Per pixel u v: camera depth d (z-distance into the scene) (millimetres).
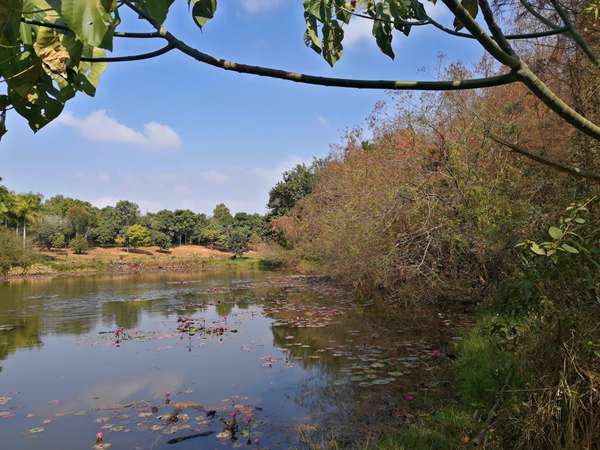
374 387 5203
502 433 2865
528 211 5230
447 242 8859
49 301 14641
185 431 4312
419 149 9523
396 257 9141
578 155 3865
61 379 6176
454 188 8234
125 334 8977
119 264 36562
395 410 4484
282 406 4863
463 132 8305
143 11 1106
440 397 4668
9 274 29250
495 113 7797
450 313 9281
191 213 54125
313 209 18562
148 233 47375
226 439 4105
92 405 5137
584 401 2426
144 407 5016
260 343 7926
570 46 3820
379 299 11938
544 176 5652
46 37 1159
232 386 5645
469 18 1060
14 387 5871
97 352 7613
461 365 5266
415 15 1466
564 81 4098
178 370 6441
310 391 5273
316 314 10672
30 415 4883
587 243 2049
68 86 1275
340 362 6414
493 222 7000
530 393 2672
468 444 3174
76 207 47250
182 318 10680
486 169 7633
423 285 9109
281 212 31234
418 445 3533
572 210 2066
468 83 1174
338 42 1699
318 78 1175
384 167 10805
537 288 2480
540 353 2639
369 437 3912
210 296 15383
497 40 1181
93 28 722
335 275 15781
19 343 8430
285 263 28141
